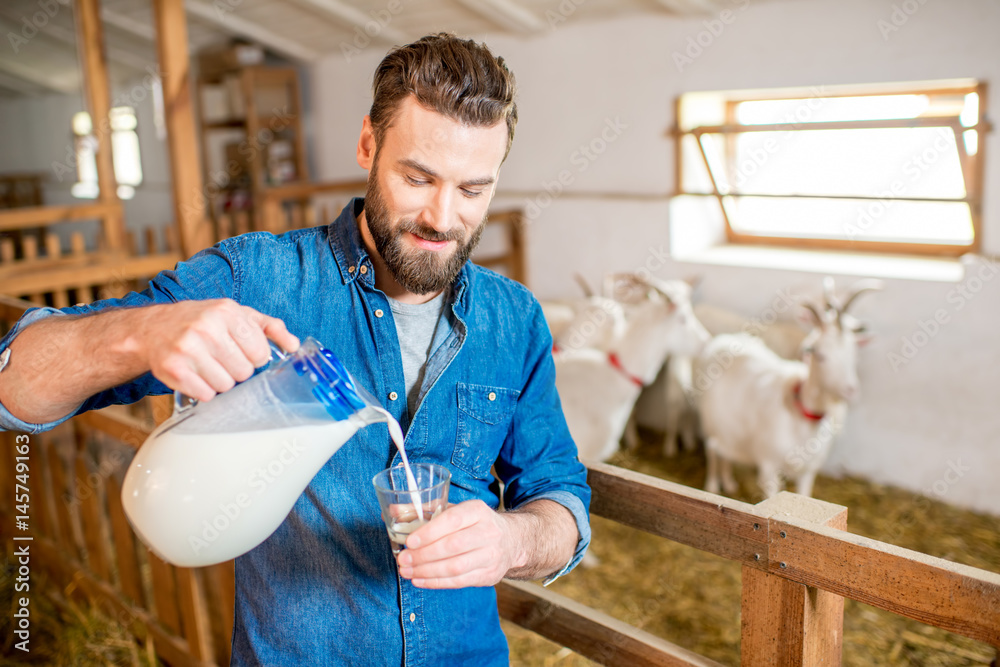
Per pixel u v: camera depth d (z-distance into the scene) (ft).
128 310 2.65
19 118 32.17
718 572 10.07
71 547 8.66
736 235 14.62
